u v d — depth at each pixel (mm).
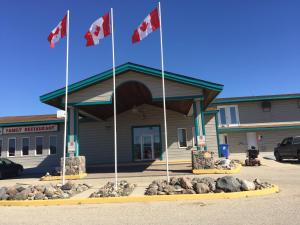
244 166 20438
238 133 31297
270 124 31328
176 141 24859
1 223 7664
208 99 20469
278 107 31688
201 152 17250
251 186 10281
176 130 24984
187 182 10562
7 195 10734
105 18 13828
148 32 14164
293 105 31625
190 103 20781
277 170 17422
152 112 25391
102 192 10750
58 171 18156
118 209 8852
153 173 17844
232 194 9820
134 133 25391
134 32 14508
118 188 11633
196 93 17953
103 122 25719
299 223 6457
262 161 24188
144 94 22281
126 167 22641
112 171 20266
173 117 25172
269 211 7652
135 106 23922
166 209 8508
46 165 27156
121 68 18094
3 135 28016
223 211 7914
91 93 18375
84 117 24844
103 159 25266
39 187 11383
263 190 10242
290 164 21266
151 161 24781
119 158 25156
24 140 27828
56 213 8680
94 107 20922
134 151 25172
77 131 18719
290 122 31250
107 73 18125
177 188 10586
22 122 27547
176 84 18141
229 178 10398
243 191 10039
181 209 8406
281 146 24078
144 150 25109
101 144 25484
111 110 23609
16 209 9508
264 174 15617
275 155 25047
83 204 9922
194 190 10367
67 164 17641
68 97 18406
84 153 25484
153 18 14133
